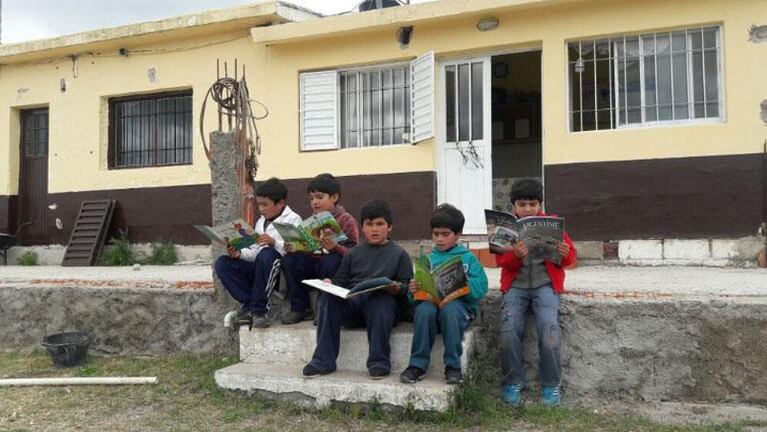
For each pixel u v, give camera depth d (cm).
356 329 451
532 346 440
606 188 732
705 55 716
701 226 699
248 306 481
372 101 864
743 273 600
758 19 685
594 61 757
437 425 389
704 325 410
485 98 807
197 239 946
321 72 873
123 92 995
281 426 396
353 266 441
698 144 702
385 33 834
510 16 774
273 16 877
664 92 730
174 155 987
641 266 712
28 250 1055
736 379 404
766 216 680
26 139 1080
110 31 966
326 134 870
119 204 994
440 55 814
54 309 592
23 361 560
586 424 389
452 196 820
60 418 420
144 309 561
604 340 427
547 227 413
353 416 402
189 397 454
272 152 891
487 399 419
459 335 404
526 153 1013
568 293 448
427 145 815
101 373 515
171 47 962
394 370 432
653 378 418
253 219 540
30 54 1027
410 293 427
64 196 1029
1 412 432
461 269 406
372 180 840
